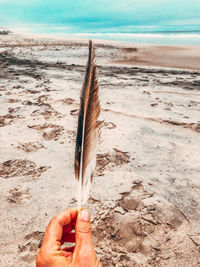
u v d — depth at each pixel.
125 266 1.93
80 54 17.73
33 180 2.95
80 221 0.94
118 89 7.59
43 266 0.94
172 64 15.10
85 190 1.00
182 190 2.85
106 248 2.09
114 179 3.03
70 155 3.53
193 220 2.40
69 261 0.90
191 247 2.12
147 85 8.31
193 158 3.57
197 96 7.03
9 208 2.48
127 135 4.25
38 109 5.39
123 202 2.63
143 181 3.00
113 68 12.15
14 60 13.46
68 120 4.81
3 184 2.85
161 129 4.60
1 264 1.89
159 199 2.68
